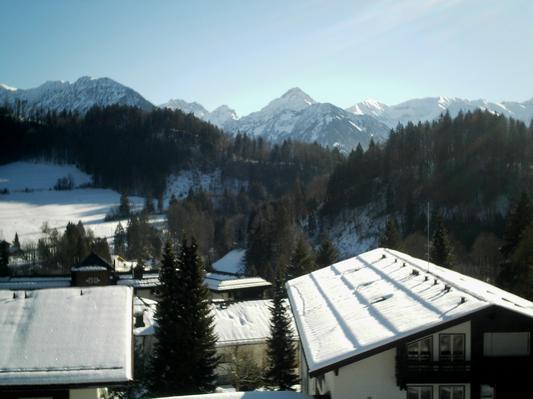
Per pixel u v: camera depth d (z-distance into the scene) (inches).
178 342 1300.4
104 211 6870.1
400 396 807.7
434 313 799.1
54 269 4035.4
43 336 908.6
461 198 4254.4
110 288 1083.3
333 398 815.7
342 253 4330.7
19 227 5777.6
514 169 4357.8
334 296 1083.9
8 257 4015.8
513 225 2196.1
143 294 2785.4
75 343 894.4
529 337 799.7
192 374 1310.3
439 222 2347.4
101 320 965.2
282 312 1487.5
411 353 802.8
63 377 824.3
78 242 3922.2
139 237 4729.3
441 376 794.2
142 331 1625.2
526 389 797.9
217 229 5113.2
